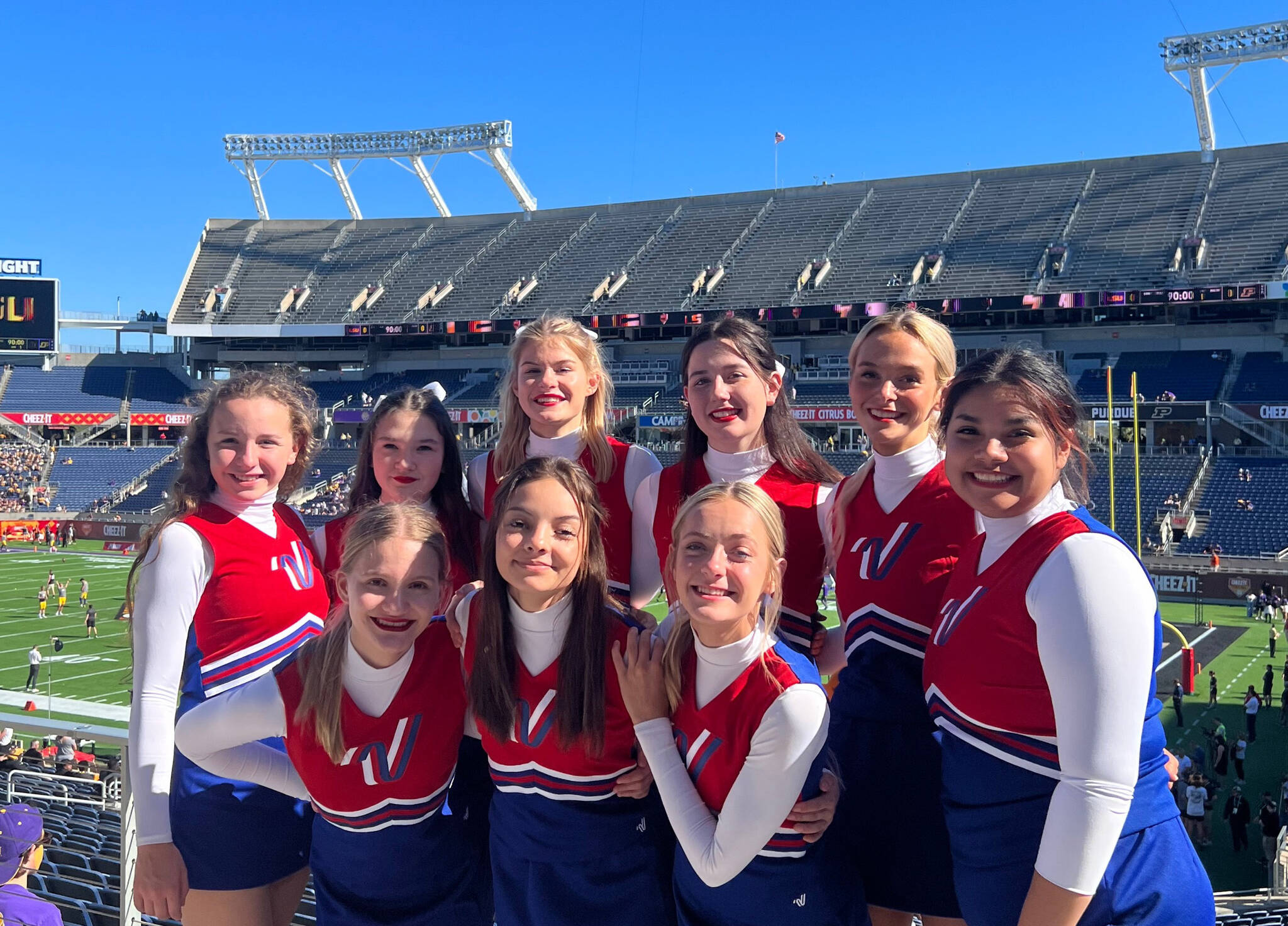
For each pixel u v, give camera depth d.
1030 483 2.22
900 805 2.78
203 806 2.89
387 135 53.44
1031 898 2.08
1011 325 38.41
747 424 3.24
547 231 50.25
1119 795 1.99
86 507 41.78
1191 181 40.00
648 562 3.47
